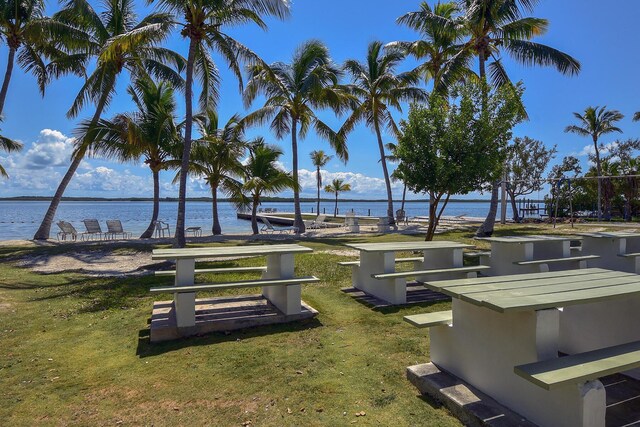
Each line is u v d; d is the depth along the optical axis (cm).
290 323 501
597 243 752
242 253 503
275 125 2158
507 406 278
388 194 2395
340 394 321
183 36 1219
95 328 498
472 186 973
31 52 1711
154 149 1772
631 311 338
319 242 1454
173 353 411
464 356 318
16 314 562
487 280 342
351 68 2355
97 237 2070
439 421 281
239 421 286
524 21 1538
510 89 995
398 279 583
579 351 379
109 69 1634
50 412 304
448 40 1858
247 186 1902
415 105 1007
